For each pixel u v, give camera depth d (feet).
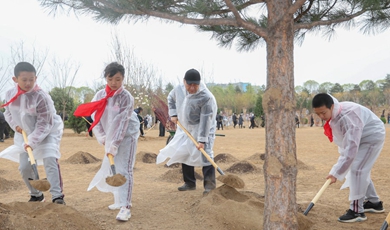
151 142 58.44
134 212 15.35
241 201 15.62
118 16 12.11
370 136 14.78
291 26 10.25
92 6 11.90
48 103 14.89
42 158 15.23
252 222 13.39
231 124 179.73
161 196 18.33
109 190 15.62
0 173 27.32
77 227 12.03
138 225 13.67
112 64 14.65
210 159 16.84
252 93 238.48
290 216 10.16
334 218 15.11
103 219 14.24
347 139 14.20
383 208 16.24
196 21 11.06
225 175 15.48
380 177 25.27
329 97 14.62
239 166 26.99
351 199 14.60
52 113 15.06
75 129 78.13
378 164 31.83
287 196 10.13
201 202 15.24
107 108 14.83
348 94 286.05
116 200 15.60
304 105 191.62
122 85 14.94
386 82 330.54
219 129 128.36
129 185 14.73
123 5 11.11
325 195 19.48
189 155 18.48
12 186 21.53
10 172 27.89
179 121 18.75
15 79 14.64
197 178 23.62
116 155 15.06
